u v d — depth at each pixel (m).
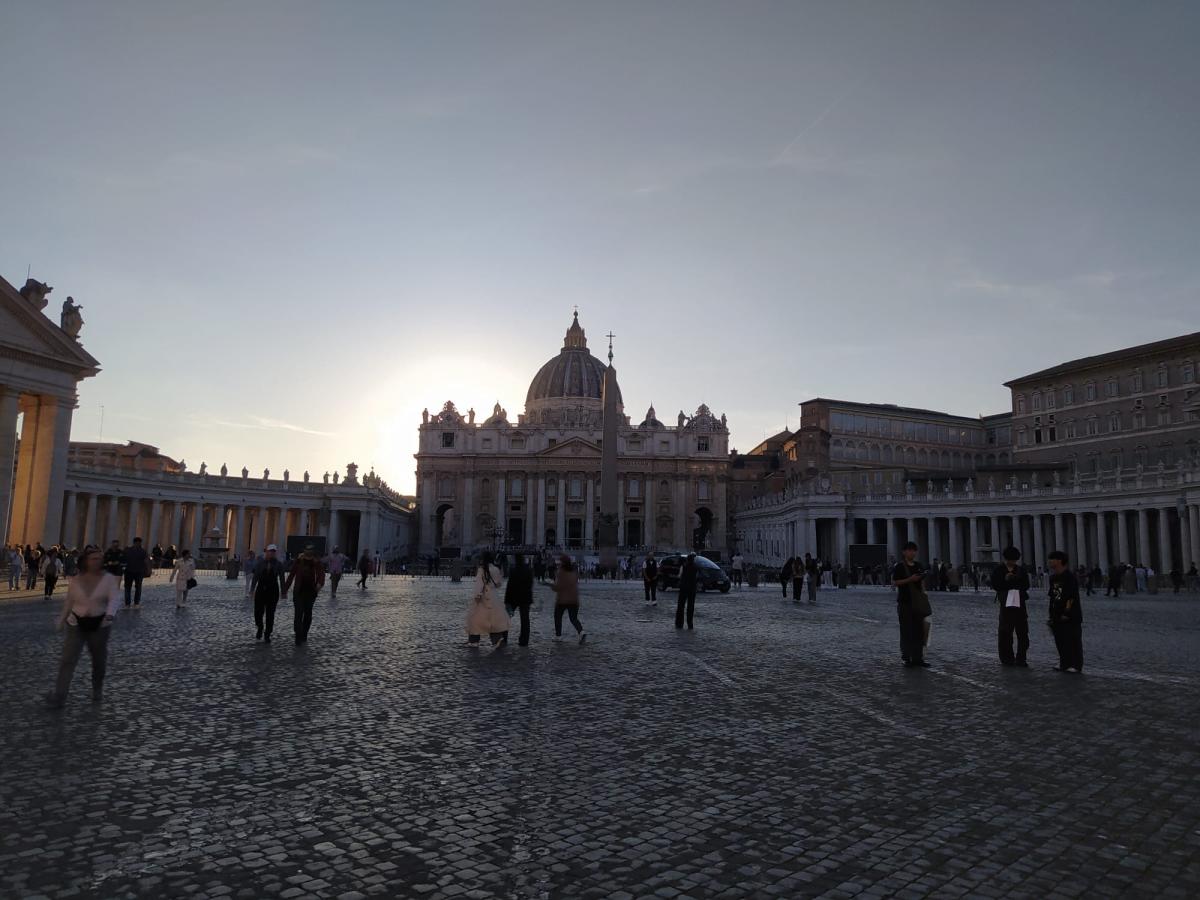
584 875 5.62
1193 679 13.86
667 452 137.88
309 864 5.77
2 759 8.23
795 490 94.94
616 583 54.53
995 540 78.00
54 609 25.34
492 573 17.83
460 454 136.00
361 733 9.58
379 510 110.12
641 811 6.91
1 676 12.95
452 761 8.41
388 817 6.73
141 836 6.25
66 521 70.94
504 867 5.74
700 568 45.19
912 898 5.30
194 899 5.20
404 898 5.25
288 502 98.62
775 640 19.77
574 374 152.38
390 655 16.38
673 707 11.24
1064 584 14.81
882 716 10.70
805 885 5.48
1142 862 5.90
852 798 7.27
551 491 137.00
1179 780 7.85
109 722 9.93
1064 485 72.69
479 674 14.03
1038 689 12.80
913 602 15.37
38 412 47.56
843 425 114.75
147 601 30.16
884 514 85.12
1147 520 65.50
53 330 45.41
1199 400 71.06
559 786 7.59
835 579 58.09
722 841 6.25
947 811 6.95
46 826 6.41
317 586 18.05
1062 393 95.00
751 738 9.46
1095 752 8.87
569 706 11.28
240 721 10.12
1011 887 5.47
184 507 93.12
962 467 122.81
